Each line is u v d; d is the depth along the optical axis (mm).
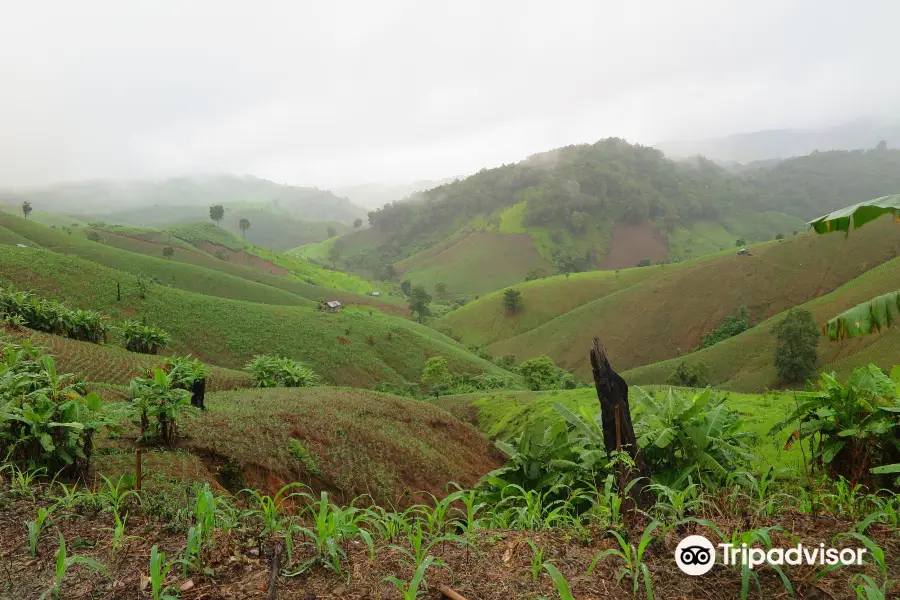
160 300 58969
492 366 77250
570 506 5785
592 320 126625
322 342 63344
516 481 7668
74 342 28172
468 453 24500
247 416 17312
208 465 11992
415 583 2951
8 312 27672
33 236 114062
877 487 6043
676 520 4426
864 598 3090
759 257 128500
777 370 77125
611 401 6203
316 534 4180
